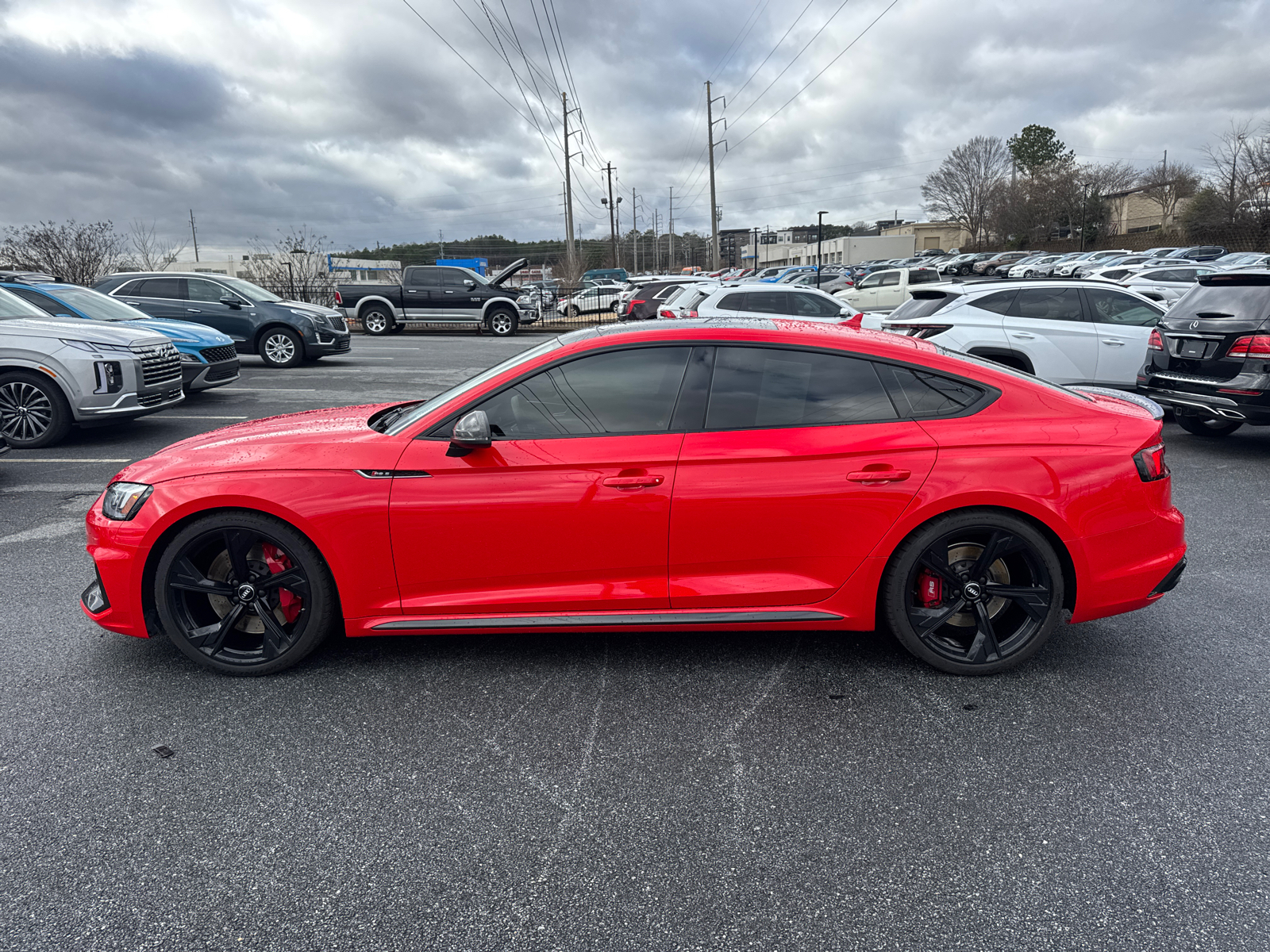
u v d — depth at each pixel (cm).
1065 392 335
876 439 312
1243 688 321
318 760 277
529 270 7838
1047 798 254
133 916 207
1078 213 6262
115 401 785
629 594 321
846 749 282
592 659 349
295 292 2897
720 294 1217
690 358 321
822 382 320
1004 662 326
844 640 366
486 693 321
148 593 327
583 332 356
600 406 319
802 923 204
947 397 321
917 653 329
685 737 290
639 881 220
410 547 317
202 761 277
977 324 884
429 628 326
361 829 242
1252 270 691
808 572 321
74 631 381
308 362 1562
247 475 314
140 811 250
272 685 329
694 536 315
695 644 364
